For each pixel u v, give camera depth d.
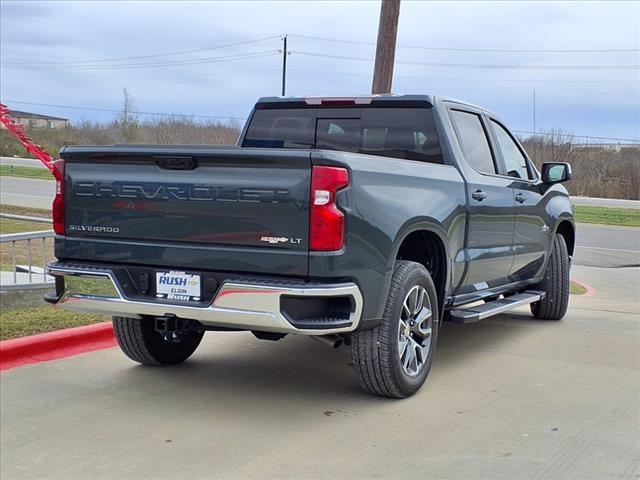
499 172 6.49
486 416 4.66
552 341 6.94
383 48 11.06
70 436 4.31
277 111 6.60
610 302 9.56
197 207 4.40
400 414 4.68
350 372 5.70
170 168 4.49
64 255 4.91
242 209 4.27
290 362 6.00
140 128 53.25
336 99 6.25
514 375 5.67
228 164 4.32
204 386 5.30
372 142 6.09
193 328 4.89
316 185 4.11
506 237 6.41
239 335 6.99
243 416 4.64
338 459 3.95
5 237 7.36
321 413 4.70
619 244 20.06
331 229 4.11
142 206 4.58
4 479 3.73
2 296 7.14
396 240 4.59
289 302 4.15
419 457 3.98
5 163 41.72
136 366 5.81
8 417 4.62
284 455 4.01
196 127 54.03
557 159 47.44
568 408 4.84
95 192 4.75
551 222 7.41
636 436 4.33
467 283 5.91
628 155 46.56
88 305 4.77
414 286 4.87
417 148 5.86
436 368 5.86
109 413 4.70
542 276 7.57
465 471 3.79
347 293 4.20
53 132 51.75
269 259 4.21
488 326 7.67
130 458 3.98
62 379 5.42
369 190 4.40
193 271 4.45
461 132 6.06
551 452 4.06
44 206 21.36
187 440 4.24
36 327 6.39
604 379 5.58
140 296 4.62
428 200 5.04
